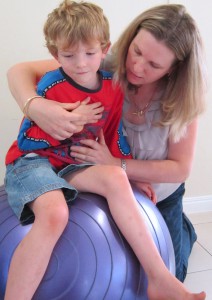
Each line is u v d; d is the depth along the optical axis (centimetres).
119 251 79
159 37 81
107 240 79
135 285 79
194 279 133
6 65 132
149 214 90
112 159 96
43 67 105
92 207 83
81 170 89
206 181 178
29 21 129
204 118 165
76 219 80
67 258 75
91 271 75
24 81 94
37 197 80
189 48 85
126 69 90
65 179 90
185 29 83
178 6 86
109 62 96
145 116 99
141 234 80
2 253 78
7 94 136
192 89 91
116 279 76
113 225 82
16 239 79
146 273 80
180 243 128
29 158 89
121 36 90
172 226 127
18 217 82
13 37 130
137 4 139
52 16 80
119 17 139
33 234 75
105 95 88
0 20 126
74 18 76
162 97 97
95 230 79
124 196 82
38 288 74
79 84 84
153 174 101
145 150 104
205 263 143
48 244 74
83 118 82
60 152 90
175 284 78
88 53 79
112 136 98
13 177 88
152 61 83
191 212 180
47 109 82
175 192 127
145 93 98
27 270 72
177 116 94
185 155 105
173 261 92
